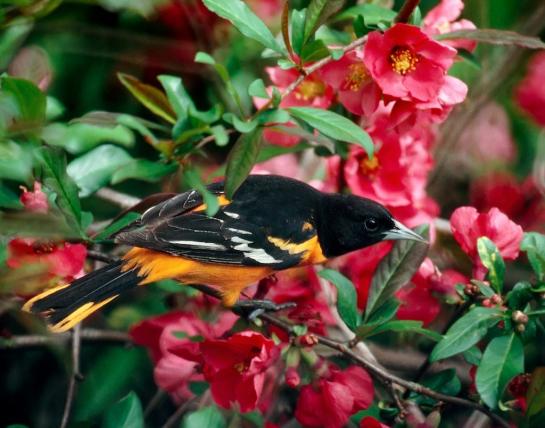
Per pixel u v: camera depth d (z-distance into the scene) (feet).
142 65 36.32
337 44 30.78
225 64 36.06
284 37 27.53
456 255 36.14
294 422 36.06
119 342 36.27
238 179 25.63
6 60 30.37
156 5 34.50
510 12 39.81
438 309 31.42
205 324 30.91
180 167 29.73
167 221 29.58
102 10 34.71
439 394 28.22
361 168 32.73
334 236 32.09
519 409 28.94
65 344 34.37
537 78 40.04
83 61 35.68
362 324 28.91
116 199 34.99
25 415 39.73
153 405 36.78
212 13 35.53
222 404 28.55
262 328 31.55
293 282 32.96
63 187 27.58
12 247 26.35
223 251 30.14
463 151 42.86
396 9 35.24
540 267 27.76
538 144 41.09
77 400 37.17
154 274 29.60
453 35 28.86
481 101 40.70
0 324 34.27
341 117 26.61
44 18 34.24
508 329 27.09
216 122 33.58
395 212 33.12
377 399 33.58
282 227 31.19
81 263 27.78
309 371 28.66
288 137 32.48
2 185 27.27
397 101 28.81
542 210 39.17
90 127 29.89
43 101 26.84
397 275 29.45
